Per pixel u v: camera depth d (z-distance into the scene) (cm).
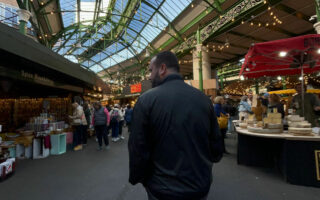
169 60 106
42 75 557
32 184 288
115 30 1903
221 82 2620
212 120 103
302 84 375
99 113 531
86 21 1617
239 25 1000
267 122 317
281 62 414
